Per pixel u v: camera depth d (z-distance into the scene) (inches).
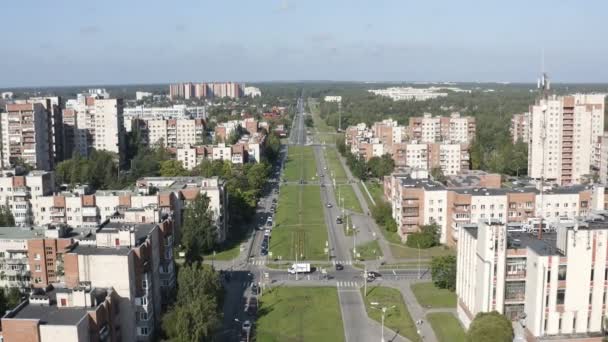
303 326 7588.6
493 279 6771.7
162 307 7465.6
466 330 7372.1
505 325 6240.2
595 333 6437.0
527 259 6683.1
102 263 6417.3
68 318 5570.9
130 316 6510.8
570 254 6304.1
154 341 6958.7
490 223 6791.3
